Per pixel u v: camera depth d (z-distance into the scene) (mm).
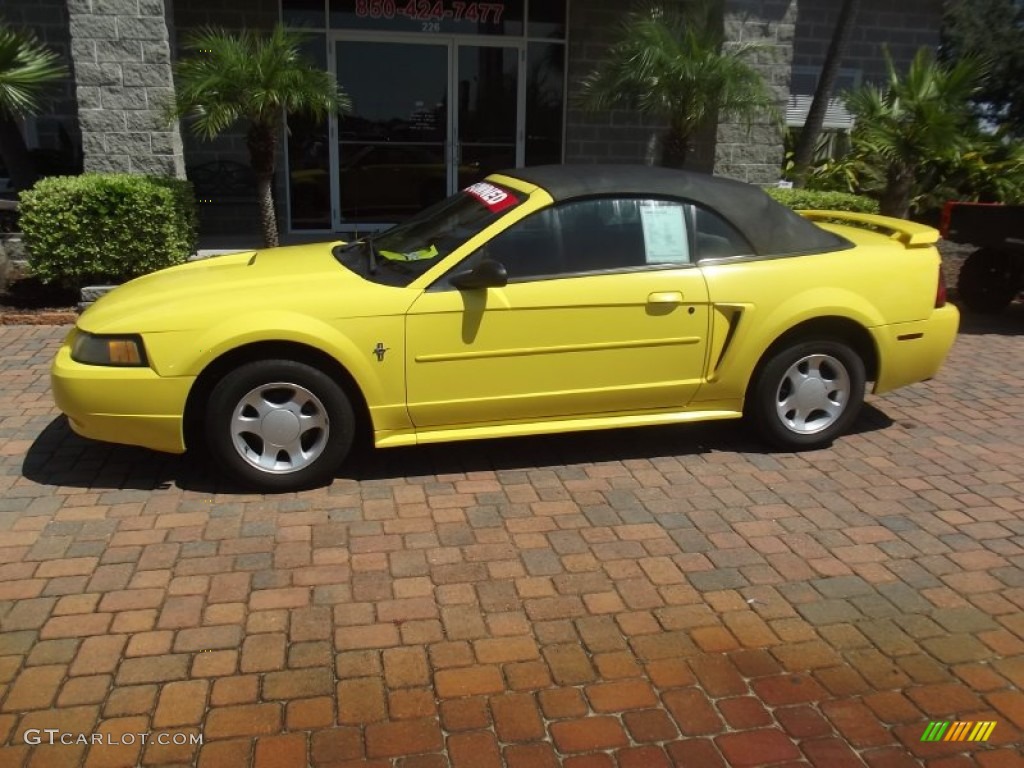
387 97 12266
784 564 4078
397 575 3918
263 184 8664
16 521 4320
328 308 4500
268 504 4555
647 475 5004
